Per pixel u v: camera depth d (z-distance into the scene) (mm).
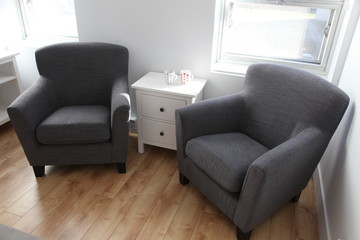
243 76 2170
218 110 1838
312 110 1571
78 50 2205
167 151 2412
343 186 1460
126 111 1838
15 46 2670
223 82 2242
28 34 2818
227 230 1700
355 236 1167
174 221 1747
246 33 2248
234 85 2223
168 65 2340
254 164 1323
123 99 1891
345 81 1773
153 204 1866
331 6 1958
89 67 2229
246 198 1428
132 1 2189
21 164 2191
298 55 2215
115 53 2219
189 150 1750
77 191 1949
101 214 1774
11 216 1736
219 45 2303
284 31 2156
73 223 1706
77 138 1890
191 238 1642
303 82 1635
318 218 1771
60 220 1722
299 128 1620
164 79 2180
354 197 1267
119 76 2248
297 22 2096
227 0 2121
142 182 2055
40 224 1690
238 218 1527
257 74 1874
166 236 1646
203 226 1721
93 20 2357
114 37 2373
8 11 2617
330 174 1762
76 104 2297
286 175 1438
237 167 1511
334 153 1777
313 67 2180
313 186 2076
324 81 1570
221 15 2186
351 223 1240
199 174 1754
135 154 2361
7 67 2570
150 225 1713
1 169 2129
